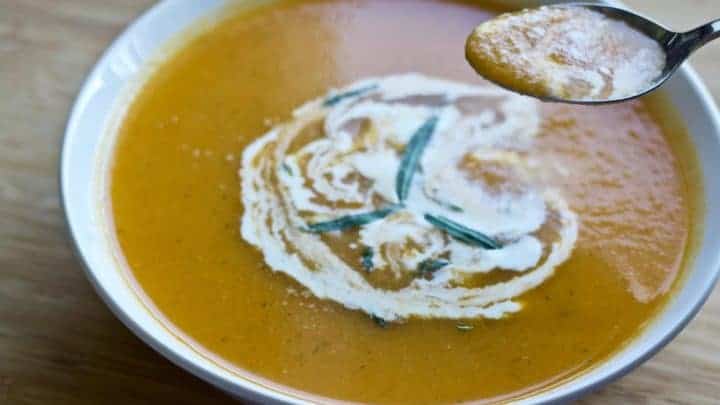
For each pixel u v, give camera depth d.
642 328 0.39
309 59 0.45
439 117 0.43
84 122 0.42
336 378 0.38
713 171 0.41
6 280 0.41
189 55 0.45
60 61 0.47
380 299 0.39
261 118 0.43
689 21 0.47
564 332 0.39
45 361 0.39
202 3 0.45
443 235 0.40
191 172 0.42
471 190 0.41
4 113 0.45
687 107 0.42
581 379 0.36
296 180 0.41
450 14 0.47
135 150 0.43
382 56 0.45
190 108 0.44
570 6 0.41
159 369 0.39
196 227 0.41
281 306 0.39
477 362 0.38
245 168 0.42
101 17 0.48
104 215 0.41
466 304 0.39
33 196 0.43
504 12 0.47
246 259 0.40
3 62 0.47
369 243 0.40
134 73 0.44
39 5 0.49
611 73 0.39
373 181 0.41
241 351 0.38
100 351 0.39
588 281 0.39
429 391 0.37
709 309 0.40
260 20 0.46
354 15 0.47
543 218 0.41
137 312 0.38
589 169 0.42
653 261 0.40
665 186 0.42
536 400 0.35
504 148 0.42
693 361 0.39
